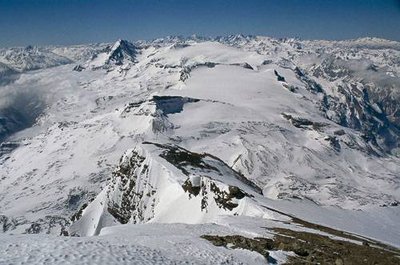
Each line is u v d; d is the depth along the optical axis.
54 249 29.06
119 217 134.62
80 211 160.00
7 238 33.09
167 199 110.69
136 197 127.62
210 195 89.44
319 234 49.69
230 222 54.69
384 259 36.56
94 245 31.20
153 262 28.98
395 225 136.38
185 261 30.58
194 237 39.53
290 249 37.81
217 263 31.31
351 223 97.81
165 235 41.81
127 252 30.39
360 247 42.06
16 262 25.70
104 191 149.50
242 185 117.50
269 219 60.28
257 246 36.66
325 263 34.00
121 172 143.50
